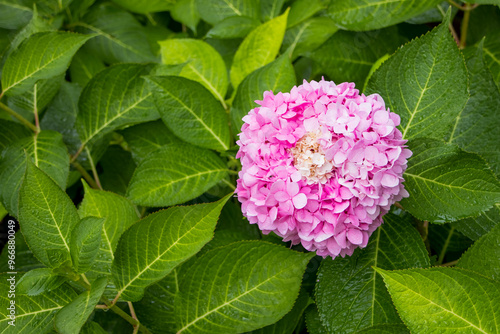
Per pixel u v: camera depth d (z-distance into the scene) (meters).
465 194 0.96
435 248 1.11
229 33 1.17
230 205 1.12
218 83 1.14
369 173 0.94
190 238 0.93
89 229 0.90
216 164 1.05
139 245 0.94
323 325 0.99
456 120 1.04
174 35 1.27
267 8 1.20
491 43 1.15
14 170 1.06
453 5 1.16
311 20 1.18
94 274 0.98
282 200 0.93
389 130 0.94
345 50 1.14
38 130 1.13
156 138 1.11
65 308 0.90
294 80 1.05
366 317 0.99
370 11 1.09
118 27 1.27
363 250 1.00
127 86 1.09
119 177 1.20
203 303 0.96
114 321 1.06
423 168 0.97
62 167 1.06
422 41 0.99
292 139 0.94
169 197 1.04
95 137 1.11
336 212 0.94
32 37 1.04
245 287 0.95
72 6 1.27
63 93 1.17
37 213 0.91
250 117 0.97
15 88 1.06
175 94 1.04
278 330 1.02
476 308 0.89
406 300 0.89
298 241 0.98
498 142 1.03
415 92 1.00
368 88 1.02
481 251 0.95
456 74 0.98
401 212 1.05
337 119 0.94
